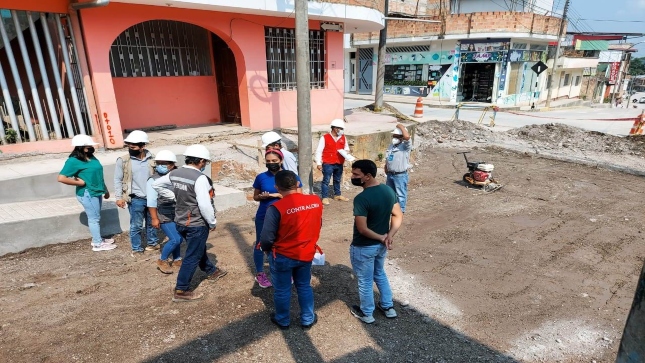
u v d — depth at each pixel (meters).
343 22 11.67
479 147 14.10
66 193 6.68
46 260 5.30
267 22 9.99
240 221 6.90
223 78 10.75
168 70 9.95
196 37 10.36
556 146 14.11
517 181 10.04
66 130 7.95
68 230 5.82
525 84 29.02
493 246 6.11
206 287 4.66
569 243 6.25
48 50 7.39
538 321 4.18
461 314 4.28
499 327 4.06
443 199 8.62
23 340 3.61
